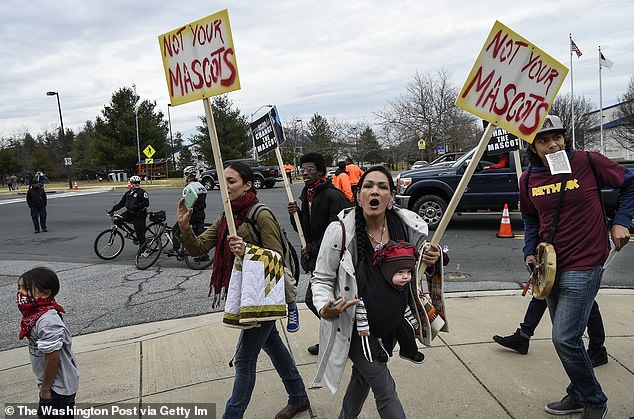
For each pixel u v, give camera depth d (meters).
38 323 2.98
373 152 59.41
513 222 11.96
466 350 4.27
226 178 3.08
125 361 4.36
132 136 51.59
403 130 44.19
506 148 5.19
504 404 3.40
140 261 8.60
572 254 3.00
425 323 2.59
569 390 3.20
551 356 4.12
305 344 4.55
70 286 7.36
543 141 3.13
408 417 3.27
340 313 2.48
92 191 33.94
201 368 4.15
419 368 3.96
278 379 3.91
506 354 4.17
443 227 2.67
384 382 2.56
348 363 4.15
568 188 3.03
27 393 3.90
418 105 42.06
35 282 3.00
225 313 2.94
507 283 6.57
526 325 4.13
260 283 2.88
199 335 4.91
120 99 52.09
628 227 3.10
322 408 3.47
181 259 8.70
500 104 2.79
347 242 2.53
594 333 3.84
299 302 5.92
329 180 4.31
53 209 20.19
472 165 2.68
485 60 2.78
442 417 3.26
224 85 2.95
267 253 2.94
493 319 5.00
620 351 4.12
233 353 4.42
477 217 12.87
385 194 2.50
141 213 9.51
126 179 54.41
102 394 3.77
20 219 17.17
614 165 3.06
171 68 3.17
